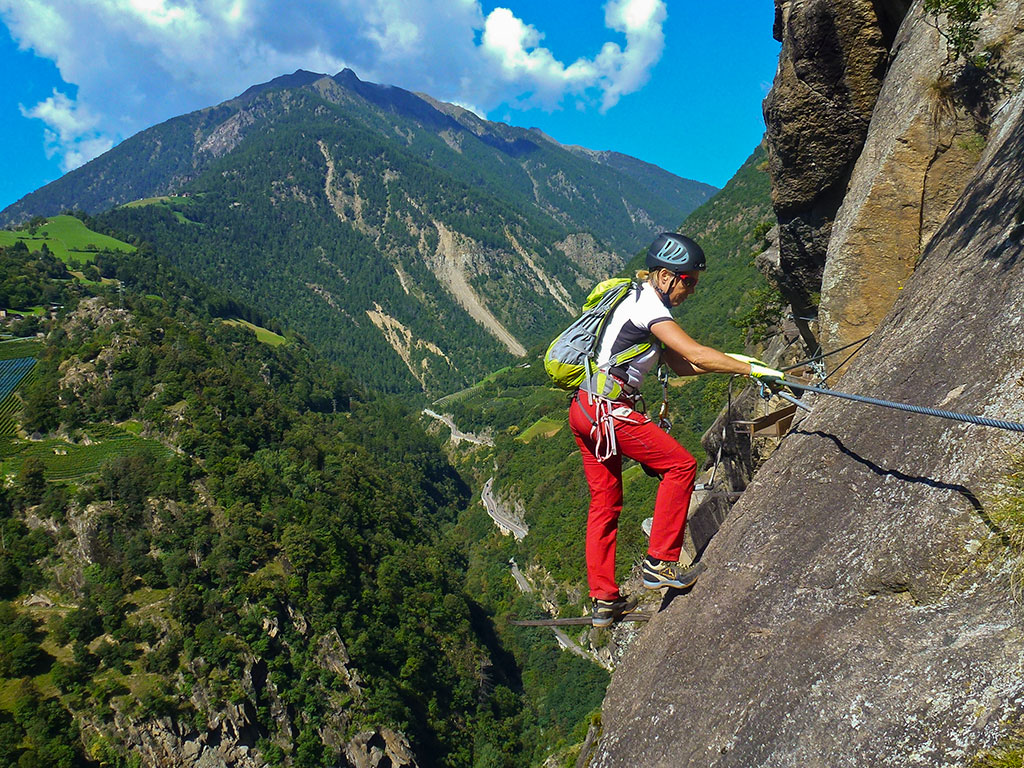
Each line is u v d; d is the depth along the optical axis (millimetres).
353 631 56281
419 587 66500
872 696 2148
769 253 13125
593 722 3680
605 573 3576
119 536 61031
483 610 72125
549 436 117812
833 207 8977
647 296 3260
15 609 56750
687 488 3287
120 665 50312
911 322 3951
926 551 2438
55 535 61844
